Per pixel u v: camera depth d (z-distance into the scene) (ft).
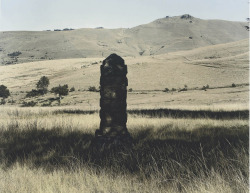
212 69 484.74
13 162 21.34
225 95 267.18
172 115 58.65
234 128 34.83
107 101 27.43
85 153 23.99
